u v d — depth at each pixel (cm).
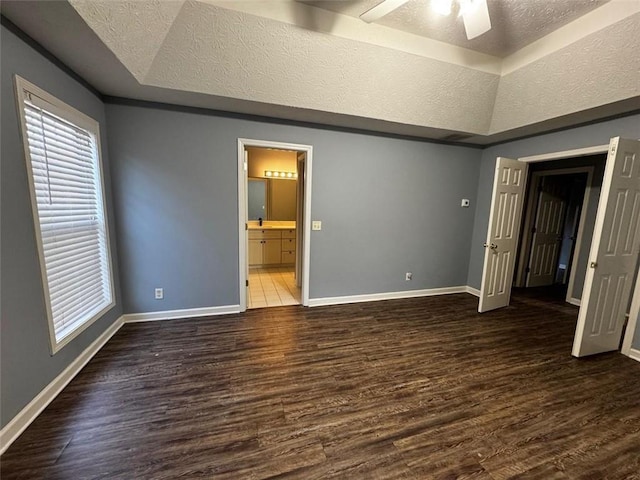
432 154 393
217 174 304
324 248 362
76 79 215
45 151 183
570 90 254
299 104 273
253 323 310
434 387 210
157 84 234
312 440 159
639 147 239
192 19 195
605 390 210
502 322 332
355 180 359
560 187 483
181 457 146
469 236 438
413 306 378
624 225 249
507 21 223
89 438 155
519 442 161
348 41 230
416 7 212
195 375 216
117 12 161
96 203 249
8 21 150
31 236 167
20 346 158
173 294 310
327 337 284
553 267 503
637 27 192
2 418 146
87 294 233
